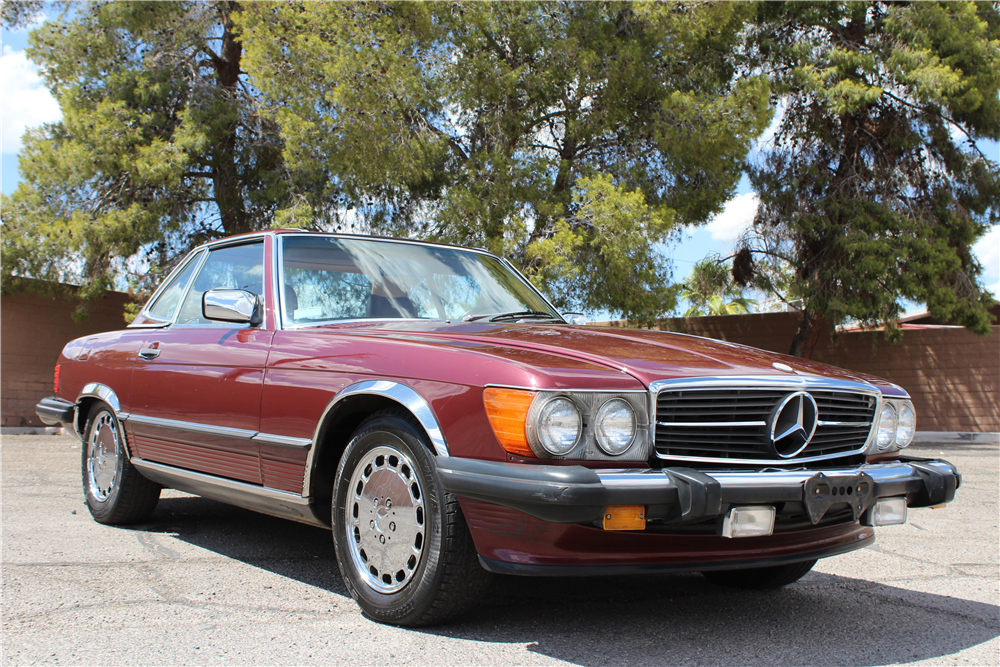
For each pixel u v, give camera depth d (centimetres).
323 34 1261
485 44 1325
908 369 1686
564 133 1411
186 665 244
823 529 289
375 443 291
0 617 288
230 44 1546
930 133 1580
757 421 274
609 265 1230
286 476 323
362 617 294
